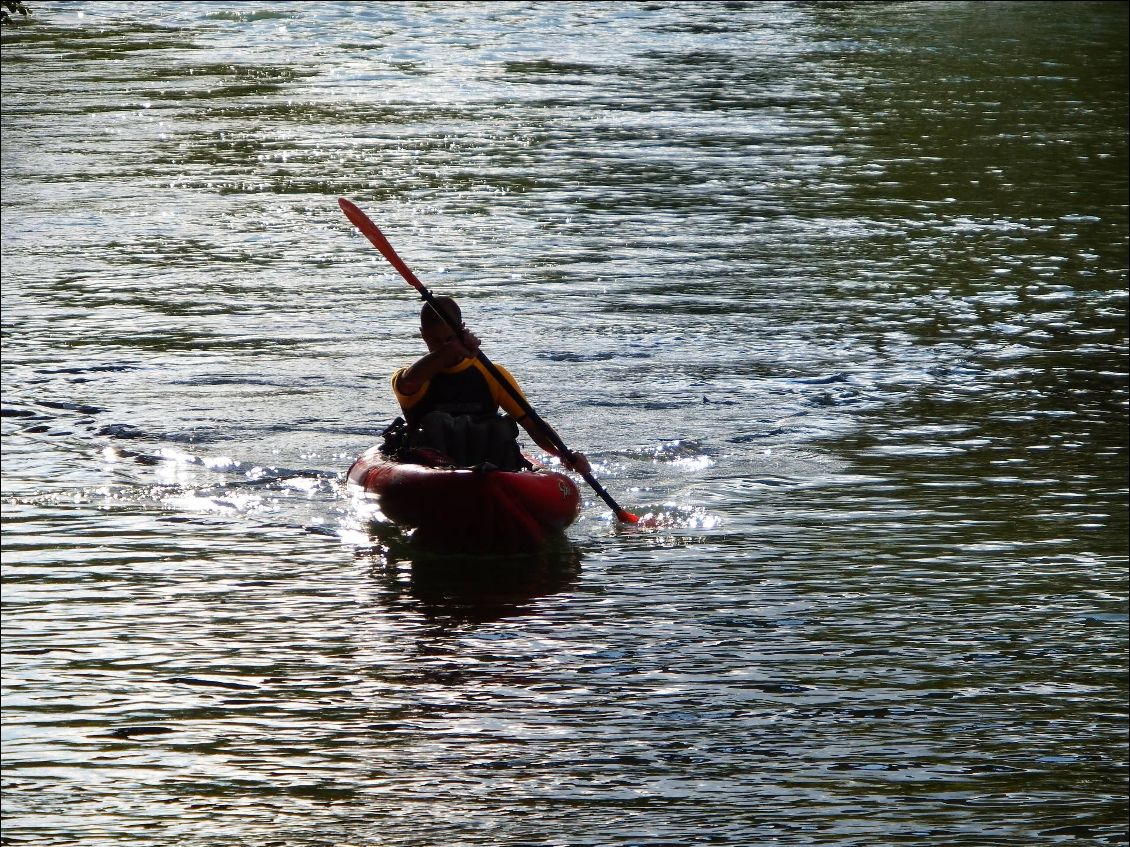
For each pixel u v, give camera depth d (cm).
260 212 6188
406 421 3056
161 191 6575
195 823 1759
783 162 7344
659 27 12756
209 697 2114
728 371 3991
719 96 9350
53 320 4472
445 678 2183
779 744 1984
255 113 8631
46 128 8106
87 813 1784
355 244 5641
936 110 8862
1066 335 4375
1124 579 2595
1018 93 9500
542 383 3853
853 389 3838
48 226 5859
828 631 2372
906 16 13712
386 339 4309
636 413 3616
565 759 1934
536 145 7762
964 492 3077
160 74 10056
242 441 3381
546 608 2470
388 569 2653
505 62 10769
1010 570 2645
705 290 4928
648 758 1934
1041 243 5631
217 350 4162
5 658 2239
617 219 6091
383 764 1916
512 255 5456
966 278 5094
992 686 2167
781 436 3456
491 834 1739
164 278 5047
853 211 6238
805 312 4644
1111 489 3084
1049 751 1961
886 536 2823
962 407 3688
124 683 2155
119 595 2506
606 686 2156
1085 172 7088
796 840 1728
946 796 1838
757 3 14638
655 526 2894
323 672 2200
